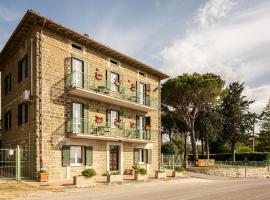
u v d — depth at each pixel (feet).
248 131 177.27
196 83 121.90
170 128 173.06
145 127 94.89
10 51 82.84
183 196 48.55
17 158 61.98
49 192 51.01
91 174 60.90
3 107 89.25
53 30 69.41
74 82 71.41
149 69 97.40
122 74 87.97
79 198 45.60
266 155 151.02
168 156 110.11
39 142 64.69
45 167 64.80
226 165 128.26
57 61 69.87
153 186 66.33
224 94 131.13
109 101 81.87
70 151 71.26
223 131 174.81
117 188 60.64
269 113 192.24
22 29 70.44
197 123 159.02
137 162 91.09
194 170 115.65
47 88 67.36
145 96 97.30
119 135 84.53
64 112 70.33
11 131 79.77
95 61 79.10
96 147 77.56
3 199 43.96
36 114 65.16
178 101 130.31
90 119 76.79
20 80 75.56
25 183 57.88
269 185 72.08
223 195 50.29
